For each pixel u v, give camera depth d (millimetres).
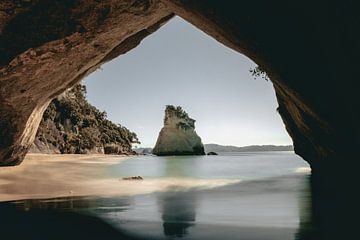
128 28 13133
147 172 21328
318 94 7734
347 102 6738
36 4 9930
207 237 5988
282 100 14477
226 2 7371
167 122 82750
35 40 11062
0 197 10547
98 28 11883
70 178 15922
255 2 6770
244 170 24172
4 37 10523
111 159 42719
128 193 11695
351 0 4797
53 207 9016
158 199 10383
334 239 5793
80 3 10352
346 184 8977
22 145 18141
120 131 81750
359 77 5738
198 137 83750
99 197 10680
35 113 17000
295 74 7945
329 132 9242
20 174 15859
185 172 22172
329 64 6523
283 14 6543
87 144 57406
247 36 8188
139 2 11312
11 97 13414
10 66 11570
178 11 10562
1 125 14766
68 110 55094
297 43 6934
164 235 6164
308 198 10430
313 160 15234
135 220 7391
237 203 9602
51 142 45594
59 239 6000
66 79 15531
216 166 30156
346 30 5332
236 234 6164
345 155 8789
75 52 12984
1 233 6383
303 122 12164
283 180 16281
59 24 10906
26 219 7527
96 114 74750
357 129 7004
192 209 8656
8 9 9695
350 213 7832
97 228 6711
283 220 7246
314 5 5656
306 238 5832
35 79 13367
